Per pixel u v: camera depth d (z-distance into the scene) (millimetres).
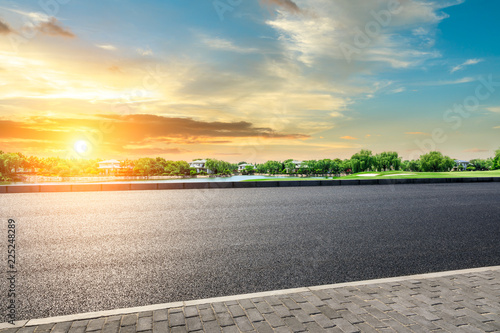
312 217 8023
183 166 108812
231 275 4125
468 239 6023
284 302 3225
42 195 12305
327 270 4340
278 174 88188
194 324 2775
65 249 5211
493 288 3615
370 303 3223
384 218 7941
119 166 100062
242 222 7398
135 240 5793
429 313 3025
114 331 2645
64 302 3324
